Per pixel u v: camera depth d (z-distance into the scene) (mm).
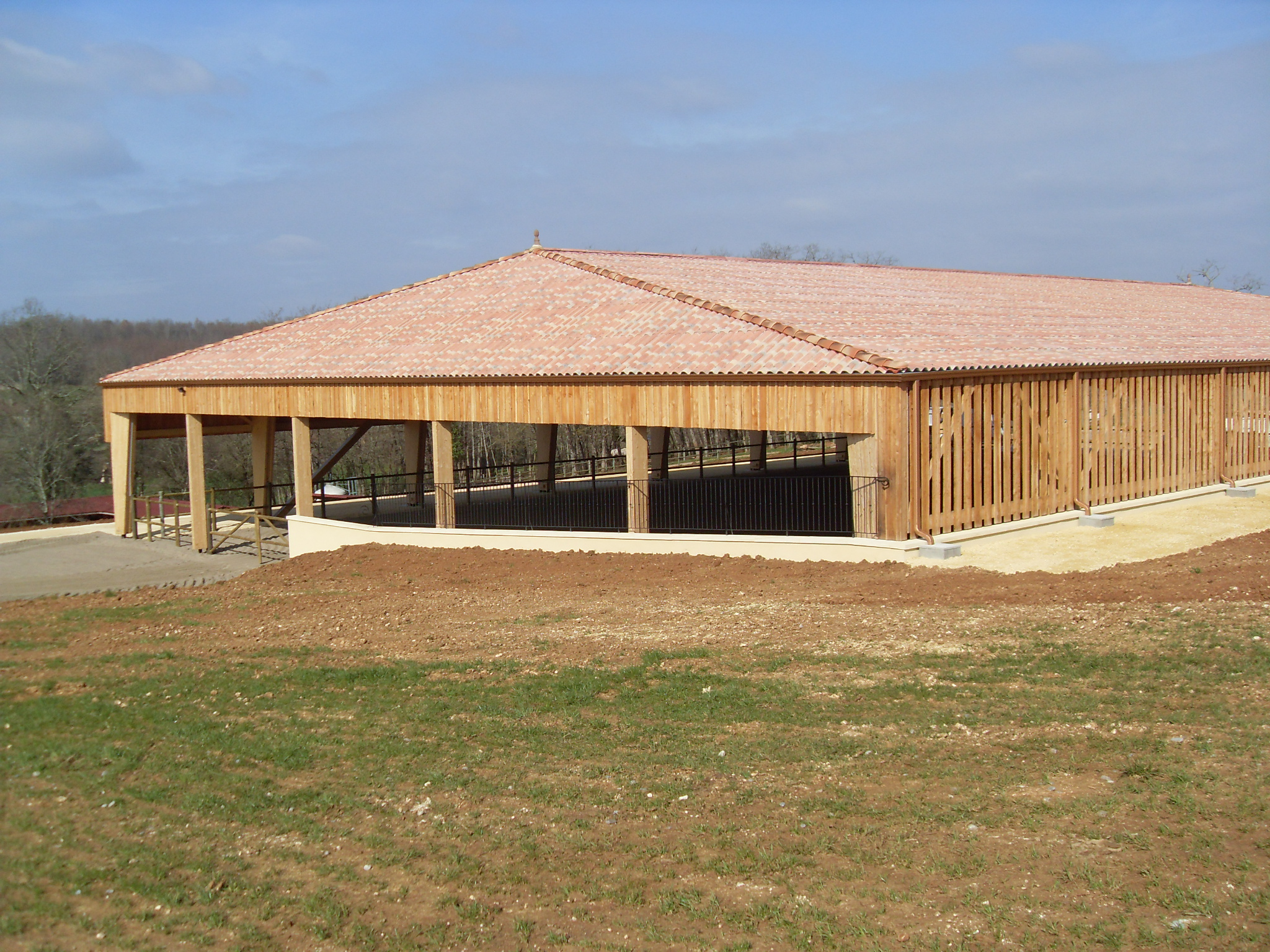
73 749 10234
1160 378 22656
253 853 7973
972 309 27953
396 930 6832
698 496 28062
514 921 6848
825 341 18688
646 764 9156
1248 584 12781
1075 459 20531
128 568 25875
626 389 20359
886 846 7281
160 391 28922
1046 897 6406
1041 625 12078
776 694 10641
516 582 18406
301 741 10258
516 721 10500
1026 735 8945
